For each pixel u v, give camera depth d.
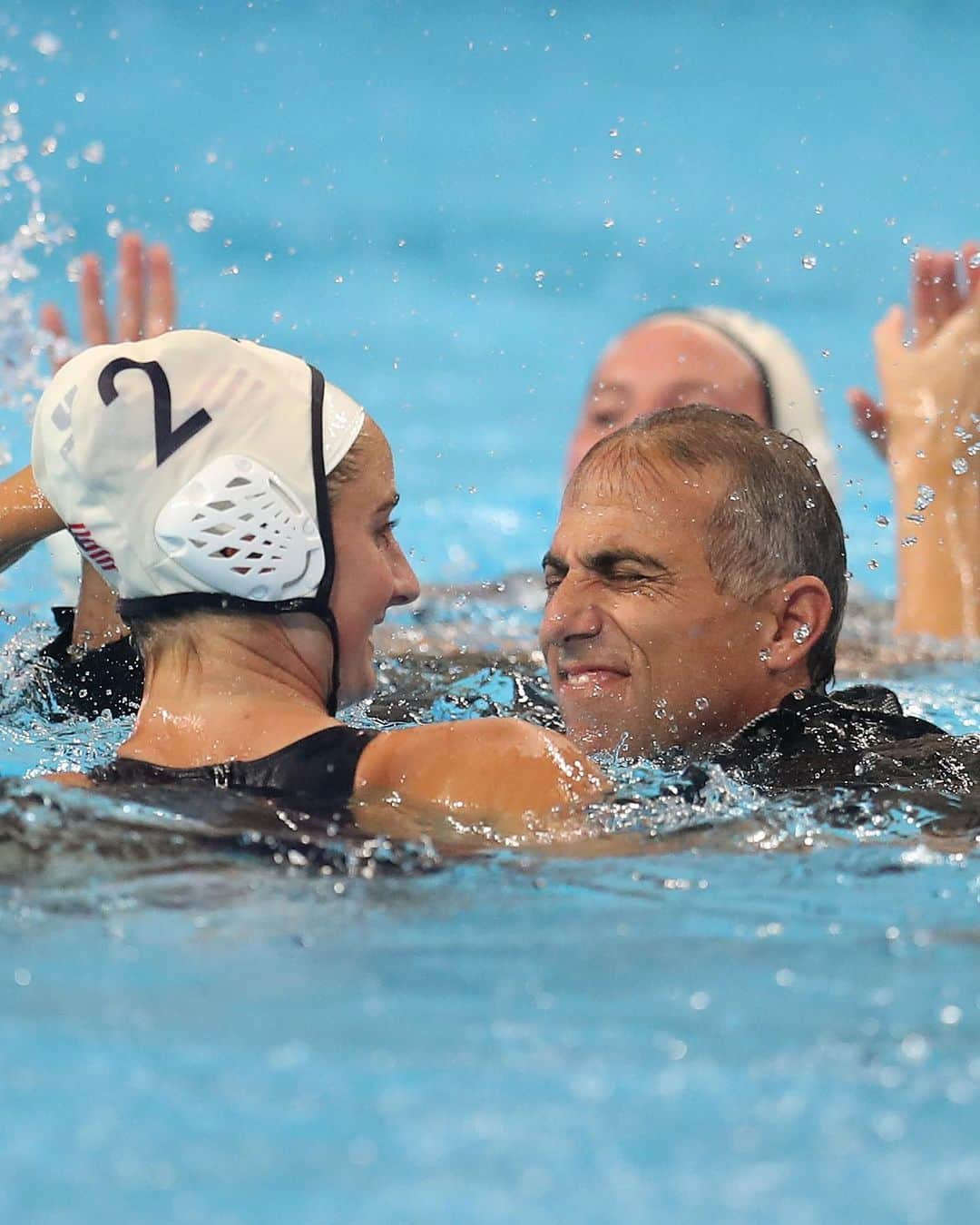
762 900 6.36
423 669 11.77
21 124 38.53
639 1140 4.33
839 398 28.20
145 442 7.26
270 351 7.70
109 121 39.38
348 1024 5.01
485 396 29.91
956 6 45.38
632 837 7.20
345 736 7.36
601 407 17.05
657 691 8.92
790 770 8.33
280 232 36.06
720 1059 4.79
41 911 5.94
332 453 7.47
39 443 7.48
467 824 7.16
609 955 5.66
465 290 34.72
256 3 46.06
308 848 6.64
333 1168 4.18
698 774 8.13
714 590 8.88
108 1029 4.95
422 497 24.92
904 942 5.85
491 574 21.34
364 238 36.44
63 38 42.97
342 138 40.25
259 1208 4.02
